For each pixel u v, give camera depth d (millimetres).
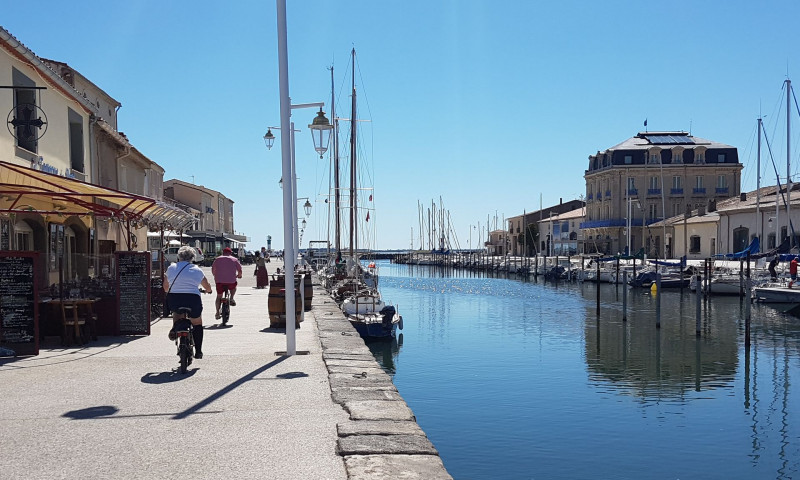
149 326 13039
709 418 15188
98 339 12594
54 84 18328
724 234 64125
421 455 5406
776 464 12086
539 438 13531
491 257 115312
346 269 42219
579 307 43188
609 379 19531
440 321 35875
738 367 21578
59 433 6102
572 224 108875
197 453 5500
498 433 13859
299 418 6648
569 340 27922
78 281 12867
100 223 24703
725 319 34562
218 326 15133
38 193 13055
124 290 13039
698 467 11906
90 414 6809
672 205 89938
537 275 84812
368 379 8539
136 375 8938
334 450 5578
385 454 5418
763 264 44094
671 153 90438
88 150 22703
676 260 68625
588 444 13188
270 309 14773
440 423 14633
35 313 10547
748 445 13211
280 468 5129
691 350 25000
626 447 12984
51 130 18438
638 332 30188
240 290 29719
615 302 46375
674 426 14461
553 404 16375
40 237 18344
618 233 91125
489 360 22875
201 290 10070
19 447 5668
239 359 10312
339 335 13250
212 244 68875
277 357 10516
